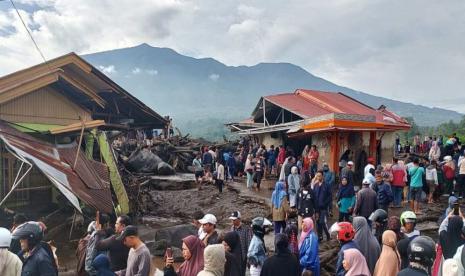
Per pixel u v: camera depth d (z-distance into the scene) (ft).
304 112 79.66
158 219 56.39
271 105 90.79
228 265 19.69
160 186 72.38
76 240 41.70
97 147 58.18
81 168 45.78
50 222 45.42
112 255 21.63
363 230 22.58
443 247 19.24
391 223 23.34
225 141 118.52
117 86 63.87
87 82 60.75
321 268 34.37
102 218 26.13
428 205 56.70
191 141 114.11
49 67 50.85
